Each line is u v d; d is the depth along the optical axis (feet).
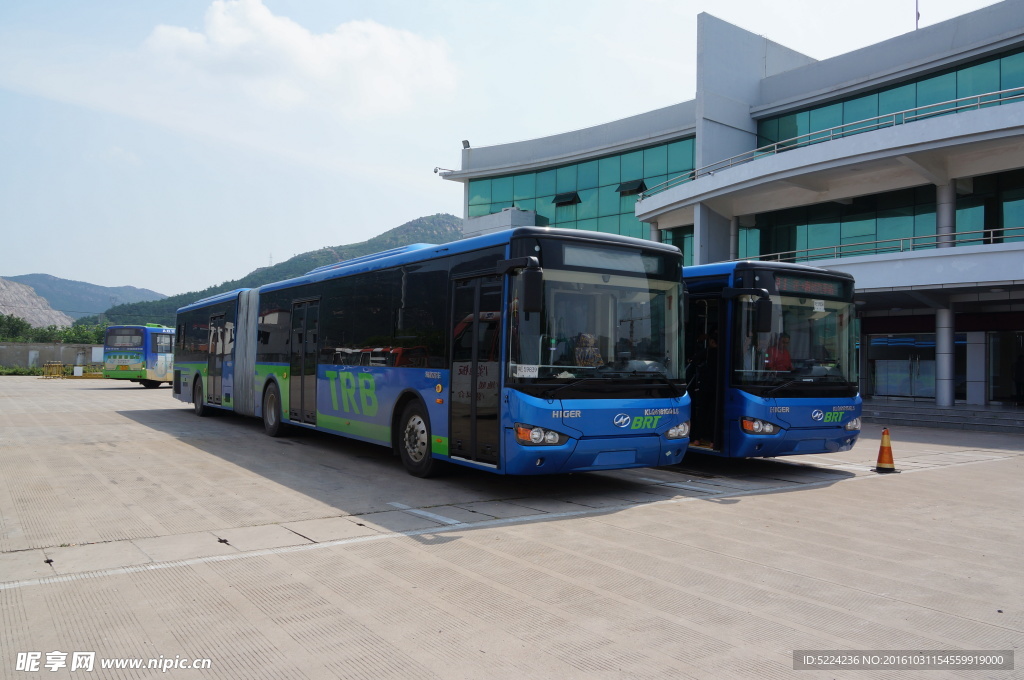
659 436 30.14
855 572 19.90
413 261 35.91
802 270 37.17
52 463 37.42
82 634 15.07
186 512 26.45
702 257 90.58
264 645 14.56
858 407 37.91
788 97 95.25
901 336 90.27
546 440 27.53
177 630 15.30
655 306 31.22
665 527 25.03
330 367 43.24
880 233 85.97
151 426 56.44
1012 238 74.43
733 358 35.94
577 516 26.71
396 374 36.40
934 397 86.79
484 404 29.81
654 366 30.71
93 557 20.61
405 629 15.40
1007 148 69.92
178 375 73.36
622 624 15.79
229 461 38.99
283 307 50.29
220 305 62.13
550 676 13.23
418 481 33.88
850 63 88.99
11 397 93.35
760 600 17.47
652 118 112.98
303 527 24.40
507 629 15.44
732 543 22.88
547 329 28.30
